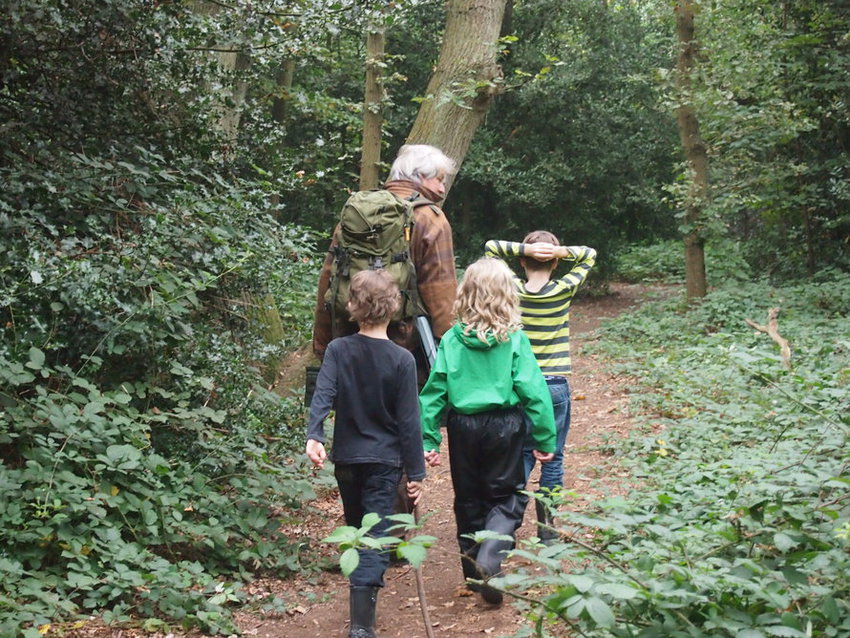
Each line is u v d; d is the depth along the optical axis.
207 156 6.78
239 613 4.37
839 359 9.33
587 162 23.33
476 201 23.92
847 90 16.14
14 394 4.77
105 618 3.93
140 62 6.23
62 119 6.02
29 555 4.14
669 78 16.48
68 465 4.61
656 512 4.33
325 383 4.03
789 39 16.31
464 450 4.36
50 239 5.36
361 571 3.89
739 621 2.81
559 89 22.53
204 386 5.30
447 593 4.64
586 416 9.20
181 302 5.36
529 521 5.84
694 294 16.69
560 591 2.72
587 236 24.22
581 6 23.09
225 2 6.53
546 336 4.99
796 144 17.66
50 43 5.88
